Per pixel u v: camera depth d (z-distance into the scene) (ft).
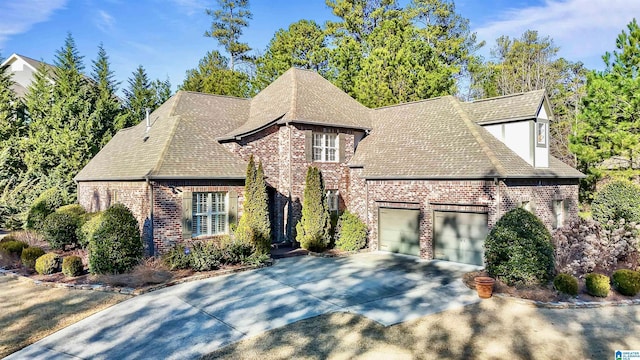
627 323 33.19
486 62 160.76
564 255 44.60
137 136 74.79
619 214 58.44
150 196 52.90
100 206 69.00
